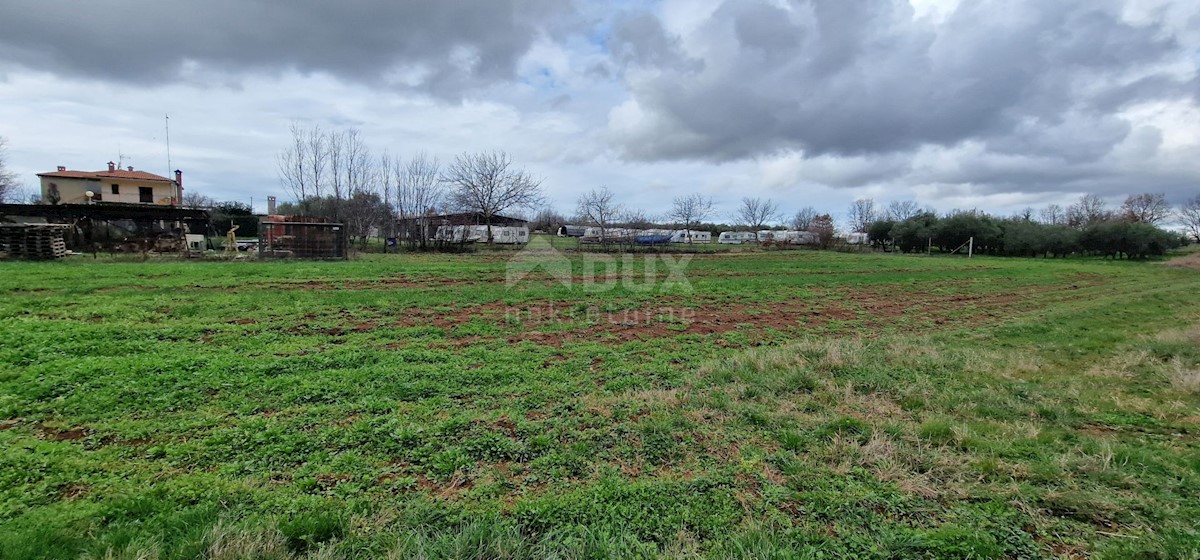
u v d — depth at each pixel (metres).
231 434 4.20
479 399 5.27
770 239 48.66
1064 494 3.50
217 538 2.79
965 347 8.30
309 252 22.11
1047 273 24.58
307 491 3.44
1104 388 6.12
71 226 22.22
